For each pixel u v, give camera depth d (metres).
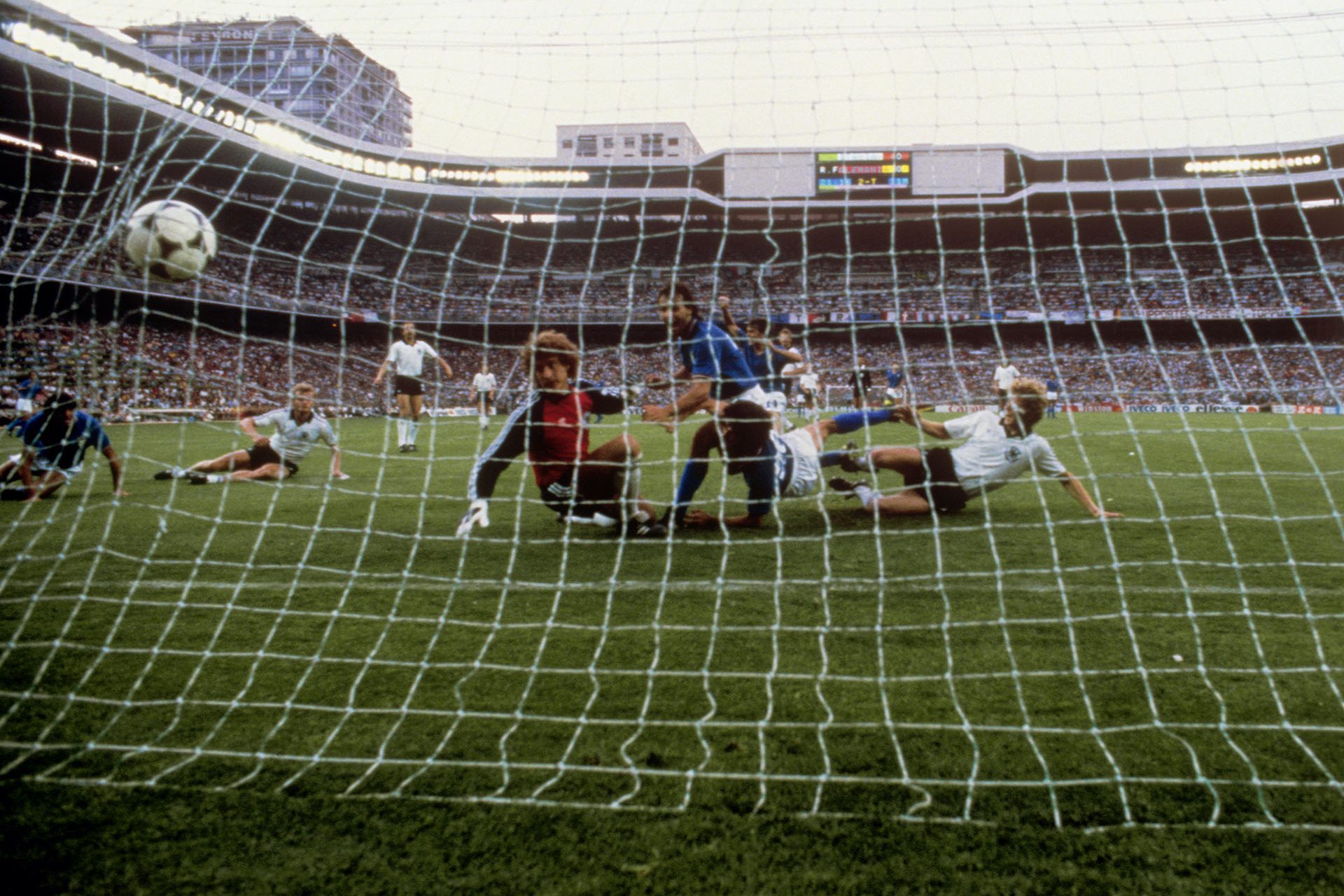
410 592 3.44
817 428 5.06
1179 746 1.96
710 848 1.55
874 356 29.69
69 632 2.91
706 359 4.72
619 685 2.37
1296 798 1.72
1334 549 4.19
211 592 3.47
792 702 2.24
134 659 2.62
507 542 4.52
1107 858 1.52
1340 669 2.44
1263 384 27.72
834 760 1.90
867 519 5.05
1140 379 28.98
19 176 26.64
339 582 3.63
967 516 5.19
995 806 1.69
